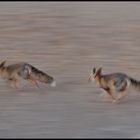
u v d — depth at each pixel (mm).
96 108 37812
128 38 58719
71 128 34062
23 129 34000
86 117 36062
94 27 63531
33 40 58344
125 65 49094
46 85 43312
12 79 42000
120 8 74688
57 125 34625
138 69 47688
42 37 59438
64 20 66812
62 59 51344
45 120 35562
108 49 54781
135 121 35281
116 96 39938
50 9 73062
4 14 69812
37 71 41438
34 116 36312
